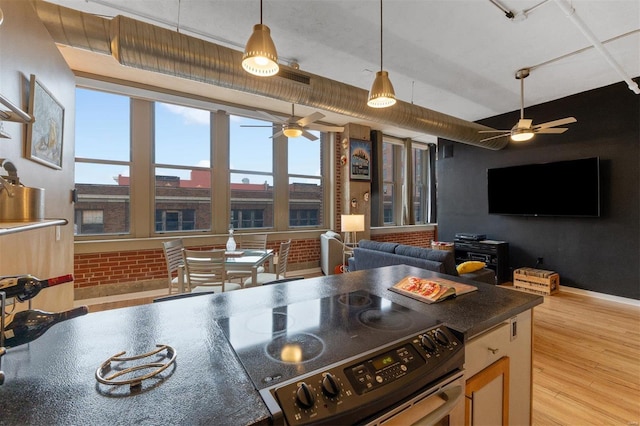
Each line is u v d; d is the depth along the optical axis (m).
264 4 2.31
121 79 3.65
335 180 5.68
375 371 0.79
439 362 0.89
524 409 1.36
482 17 2.47
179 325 1.03
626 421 1.69
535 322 3.12
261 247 4.22
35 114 1.64
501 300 1.33
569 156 4.24
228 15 2.46
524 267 4.74
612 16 2.46
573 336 2.77
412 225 6.81
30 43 1.63
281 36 2.76
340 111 3.24
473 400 1.06
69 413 0.59
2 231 0.62
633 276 3.72
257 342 0.90
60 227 2.12
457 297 1.37
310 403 0.66
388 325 1.04
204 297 1.36
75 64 3.28
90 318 1.08
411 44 2.89
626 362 2.31
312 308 1.20
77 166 3.68
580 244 4.17
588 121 4.06
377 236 6.09
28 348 0.85
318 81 2.92
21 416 0.57
